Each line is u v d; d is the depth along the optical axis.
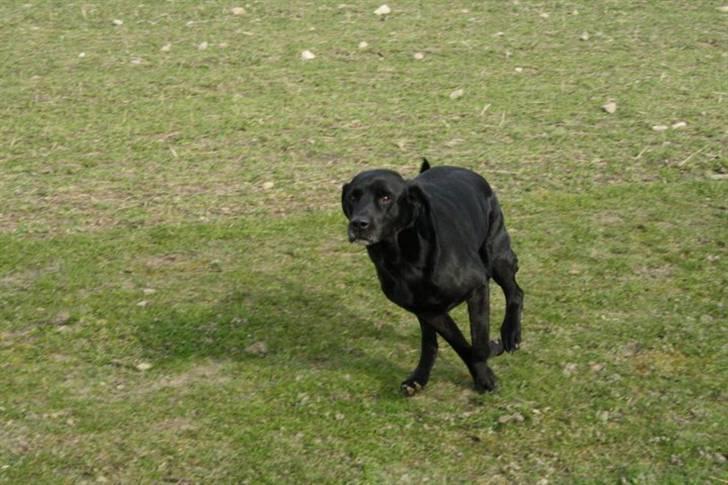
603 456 5.77
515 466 5.75
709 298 7.51
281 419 6.32
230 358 7.11
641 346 6.91
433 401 6.45
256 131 11.60
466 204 6.58
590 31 14.82
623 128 11.12
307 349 7.18
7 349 7.33
